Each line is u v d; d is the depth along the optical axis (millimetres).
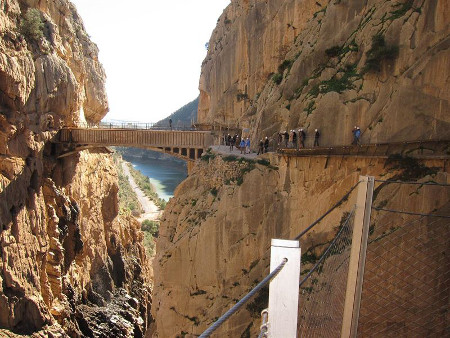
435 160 17422
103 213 62750
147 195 123375
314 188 21359
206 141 42156
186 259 25328
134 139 45906
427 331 14305
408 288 15250
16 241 39344
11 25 42562
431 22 19234
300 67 26719
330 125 21500
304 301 10773
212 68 50062
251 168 24422
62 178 51062
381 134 19609
